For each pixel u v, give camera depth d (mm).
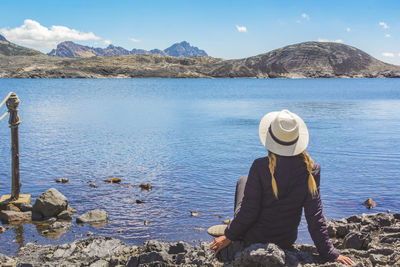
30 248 6742
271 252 3713
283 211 3924
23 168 13781
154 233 7969
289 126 3703
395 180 12234
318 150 17703
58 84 154500
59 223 8461
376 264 4719
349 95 82500
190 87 138125
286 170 3791
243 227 3973
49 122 29344
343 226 6973
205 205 9828
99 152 17094
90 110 41156
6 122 27719
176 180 12320
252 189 3887
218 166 14375
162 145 19125
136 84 171875
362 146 18766
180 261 5039
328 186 11539
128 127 26531
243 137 21984
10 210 9344
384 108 46344
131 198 10414
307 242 7285
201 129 25656
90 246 6145
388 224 7348
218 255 4648
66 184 11797
